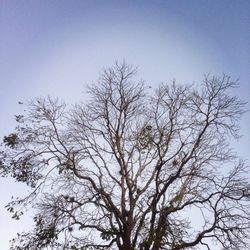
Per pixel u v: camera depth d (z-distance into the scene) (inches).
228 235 701.9
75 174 758.5
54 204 741.3
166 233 708.0
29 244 723.4
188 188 765.9
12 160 777.6
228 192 735.1
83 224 730.8
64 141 807.7
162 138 799.7
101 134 818.8
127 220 730.8
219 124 795.4
